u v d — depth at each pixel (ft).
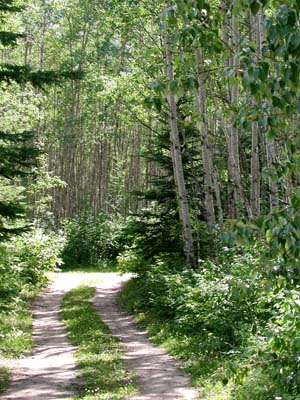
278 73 13.08
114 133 163.84
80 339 47.52
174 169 62.69
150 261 71.41
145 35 80.89
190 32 15.64
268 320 35.91
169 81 15.80
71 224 133.28
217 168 70.44
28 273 81.25
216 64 17.89
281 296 29.37
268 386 23.53
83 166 181.16
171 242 65.87
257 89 12.99
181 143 65.26
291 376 18.26
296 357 18.17
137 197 75.61
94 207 160.86
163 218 66.39
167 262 64.28
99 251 126.93
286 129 15.14
